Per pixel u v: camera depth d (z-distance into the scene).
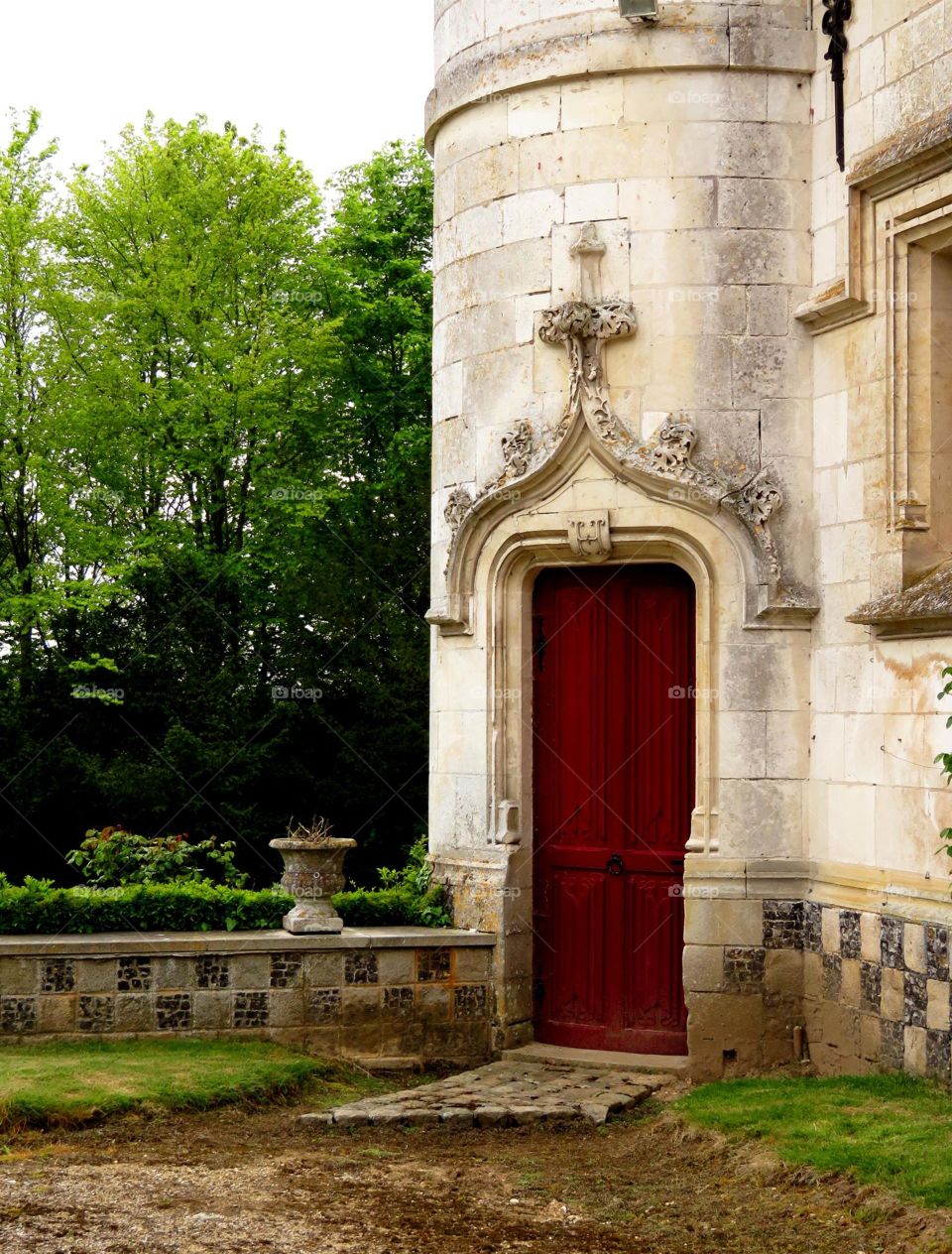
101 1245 6.85
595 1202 7.89
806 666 10.88
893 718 9.84
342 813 23.17
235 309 23.16
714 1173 8.28
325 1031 11.11
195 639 23.02
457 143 12.08
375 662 23.88
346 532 24.42
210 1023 10.97
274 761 22.62
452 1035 11.31
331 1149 8.90
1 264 22.69
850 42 10.55
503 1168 8.58
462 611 11.70
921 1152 7.83
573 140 11.32
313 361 22.89
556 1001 11.50
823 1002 10.49
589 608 11.55
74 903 11.30
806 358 11.01
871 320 10.28
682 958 11.06
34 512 23.52
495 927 11.35
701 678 10.94
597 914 11.43
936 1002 9.27
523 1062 11.15
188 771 21.80
